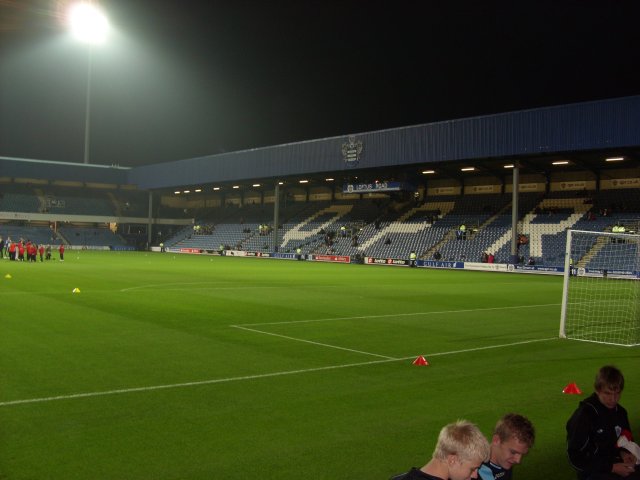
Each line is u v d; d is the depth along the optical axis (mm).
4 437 6434
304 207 70062
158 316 16078
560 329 14742
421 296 23781
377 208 62219
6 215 69438
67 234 72688
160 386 8758
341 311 18312
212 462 5867
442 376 9961
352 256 54125
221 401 8055
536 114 40406
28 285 23641
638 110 36219
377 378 9680
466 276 37469
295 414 7555
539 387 9367
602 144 37625
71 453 6008
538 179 52625
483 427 7266
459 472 3010
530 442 3477
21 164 70125
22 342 11875
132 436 6559
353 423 7250
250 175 60656
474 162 46625
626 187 47250
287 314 17297
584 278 37562
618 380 4625
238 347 12023
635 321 18516
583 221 45688
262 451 6211
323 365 10555
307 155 55000
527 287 29938
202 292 23125
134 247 75812
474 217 52781
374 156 49625
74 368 9766
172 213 82750
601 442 4621
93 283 25500
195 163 66812
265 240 65312
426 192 59688
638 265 32719
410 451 6340
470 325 16172
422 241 52656
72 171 72812
